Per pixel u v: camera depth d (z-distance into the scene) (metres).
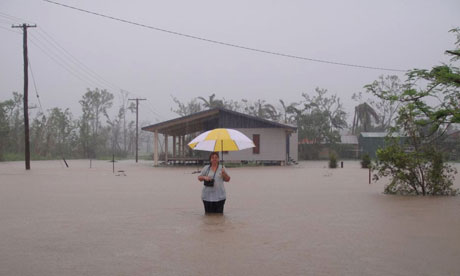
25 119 27.25
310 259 5.57
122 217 8.72
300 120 53.78
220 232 7.24
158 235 7.02
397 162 12.37
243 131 32.44
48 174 22.03
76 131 58.66
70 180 18.05
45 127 53.28
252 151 32.50
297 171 24.38
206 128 34.38
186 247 6.21
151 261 5.50
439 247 6.13
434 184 12.28
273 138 32.41
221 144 9.31
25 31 27.55
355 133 63.97
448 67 11.88
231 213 9.23
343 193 12.96
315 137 53.06
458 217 8.54
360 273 5.00
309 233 7.14
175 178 19.09
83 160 49.41
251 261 5.49
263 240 6.64
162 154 40.44
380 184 15.93
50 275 4.95
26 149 27.19
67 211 9.48
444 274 4.95
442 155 12.47
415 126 12.73
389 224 7.87
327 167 29.73
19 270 5.13
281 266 5.27
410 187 13.52
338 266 5.27
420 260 5.50
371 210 9.54
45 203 10.76
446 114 12.05
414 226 7.66
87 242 6.53
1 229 7.51
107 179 18.56
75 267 5.25
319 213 9.19
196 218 8.61
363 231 7.27
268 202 10.97
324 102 56.75
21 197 12.02
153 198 11.79
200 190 13.89
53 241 6.59
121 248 6.16
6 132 44.69
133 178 19.14
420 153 12.55
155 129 31.94
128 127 79.31
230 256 5.72
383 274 4.96
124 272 5.05
